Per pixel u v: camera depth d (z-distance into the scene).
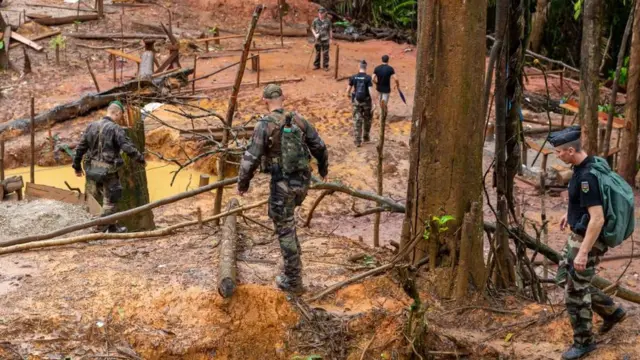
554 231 12.05
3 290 6.52
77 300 6.38
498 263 7.06
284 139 6.27
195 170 15.02
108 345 6.04
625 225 5.52
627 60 21.91
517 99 7.10
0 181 11.47
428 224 6.69
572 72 22.36
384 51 23.14
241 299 6.43
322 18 20.27
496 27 6.96
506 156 7.50
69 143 15.72
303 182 6.46
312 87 19.25
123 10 24.73
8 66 19.77
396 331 6.26
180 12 25.23
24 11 23.23
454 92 6.50
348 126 16.83
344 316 6.44
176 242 7.73
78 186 14.46
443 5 6.37
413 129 6.83
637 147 14.54
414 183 6.90
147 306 6.35
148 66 18.47
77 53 21.28
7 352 5.89
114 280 6.70
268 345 6.29
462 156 6.62
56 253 7.42
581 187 5.46
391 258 7.35
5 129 15.96
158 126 15.88
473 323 6.45
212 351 6.16
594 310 5.99
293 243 6.50
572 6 24.66
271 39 23.75
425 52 6.54
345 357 6.19
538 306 6.70
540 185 13.68
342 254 7.64
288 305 6.45
